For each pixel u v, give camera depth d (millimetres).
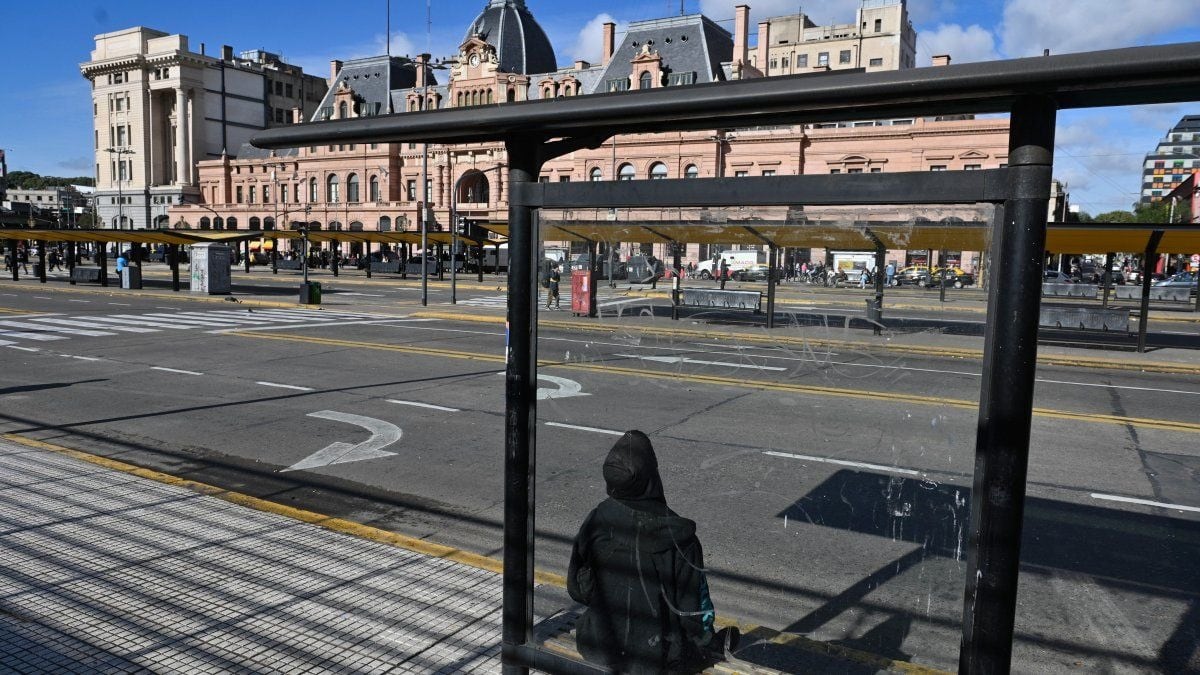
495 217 71500
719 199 2354
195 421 9078
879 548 4160
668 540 2787
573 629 3311
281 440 8258
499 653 3795
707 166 58875
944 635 3459
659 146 60375
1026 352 1974
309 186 83062
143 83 97312
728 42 71688
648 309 3246
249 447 7961
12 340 16328
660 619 2754
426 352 15242
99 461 7070
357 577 4676
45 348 15164
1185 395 11867
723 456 6996
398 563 4914
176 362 13586
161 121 99625
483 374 12648
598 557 2826
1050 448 8281
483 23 79188
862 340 2816
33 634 3877
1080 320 19969
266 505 6051
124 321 20484
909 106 2191
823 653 3652
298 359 14109
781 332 2990
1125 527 5926
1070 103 2021
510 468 2893
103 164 102438
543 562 4586
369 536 5418
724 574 4707
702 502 5910
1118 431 9117
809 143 55812
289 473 7082
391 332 18938
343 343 16547
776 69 97750
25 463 6883
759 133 57031
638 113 2355
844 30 96562
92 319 20875
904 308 2680
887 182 2096
